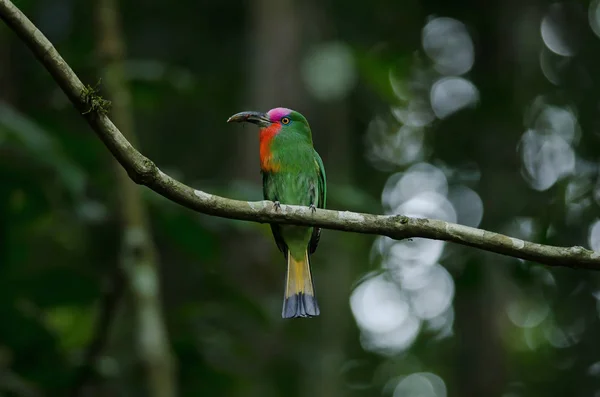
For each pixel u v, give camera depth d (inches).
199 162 605.0
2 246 378.9
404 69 595.8
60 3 510.6
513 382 710.5
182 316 429.7
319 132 525.7
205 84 541.0
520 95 578.2
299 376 529.0
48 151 354.3
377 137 634.8
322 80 427.2
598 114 557.9
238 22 605.0
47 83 480.4
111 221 436.1
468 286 522.0
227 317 462.6
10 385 382.3
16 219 392.2
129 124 385.1
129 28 596.7
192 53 600.1
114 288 363.6
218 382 414.9
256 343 512.4
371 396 764.0
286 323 540.1
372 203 409.4
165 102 575.2
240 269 506.0
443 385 780.0
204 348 422.6
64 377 381.1
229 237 510.9
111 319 369.1
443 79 619.5
